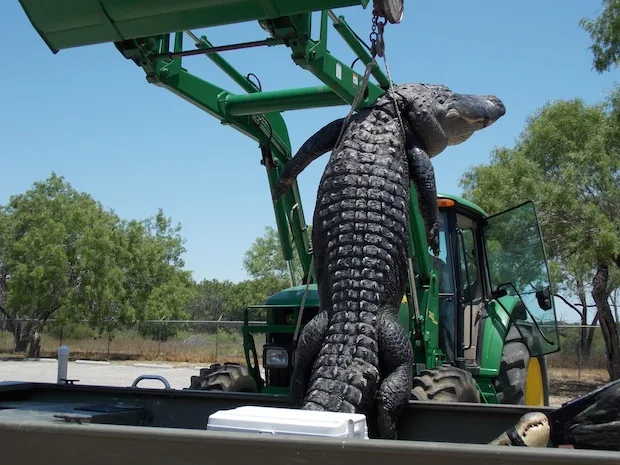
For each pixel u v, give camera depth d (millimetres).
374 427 3607
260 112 6586
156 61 5324
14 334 31062
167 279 31719
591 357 23938
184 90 6125
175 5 4012
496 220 7680
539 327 7266
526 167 19625
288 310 7152
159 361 27516
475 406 3848
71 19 4164
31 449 2354
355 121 4184
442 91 4445
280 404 4172
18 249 28391
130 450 2248
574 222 18016
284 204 7301
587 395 3109
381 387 3576
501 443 3080
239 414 2748
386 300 3715
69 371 22328
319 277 3885
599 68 18219
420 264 5699
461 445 2016
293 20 4523
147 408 4391
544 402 8789
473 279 7566
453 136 4520
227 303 50219
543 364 8844
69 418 3689
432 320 5867
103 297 28062
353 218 3760
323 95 6305
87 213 30453
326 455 2072
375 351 3568
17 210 33031
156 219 41156
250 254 42906
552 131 19531
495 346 7004
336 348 3547
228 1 3955
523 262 7395
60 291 28500
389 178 3881
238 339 28094
